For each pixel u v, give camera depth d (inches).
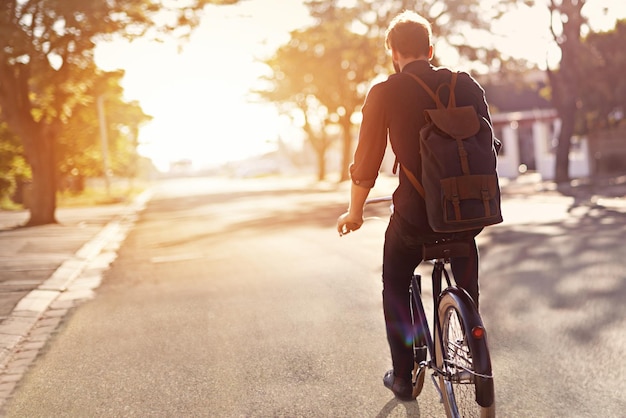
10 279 366.0
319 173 2058.3
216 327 237.6
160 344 218.4
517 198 759.1
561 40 900.0
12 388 180.7
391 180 1759.4
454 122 116.3
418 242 125.7
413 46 126.6
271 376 178.1
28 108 847.7
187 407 159.3
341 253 412.8
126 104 1959.9
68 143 1592.0
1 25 684.7
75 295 322.7
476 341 113.3
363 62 1642.5
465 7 1165.7
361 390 163.0
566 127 906.7
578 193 735.1
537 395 153.6
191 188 2258.9
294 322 237.3
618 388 154.8
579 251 345.4
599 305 230.8
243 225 671.8
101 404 164.9
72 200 1644.9
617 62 1099.9
